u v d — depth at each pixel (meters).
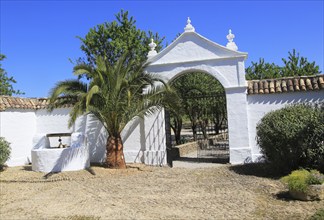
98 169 12.86
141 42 21.67
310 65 24.23
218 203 7.62
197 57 14.00
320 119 9.71
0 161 12.85
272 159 10.54
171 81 14.50
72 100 13.53
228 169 12.22
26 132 15.60
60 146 14.19
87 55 20.70
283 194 8.16
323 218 6.03
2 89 28.41
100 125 15.14
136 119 14.65
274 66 26.56
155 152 14.22
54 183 10.64
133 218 6.64
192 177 11.11
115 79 12.40
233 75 13.55
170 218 6.58
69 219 6.72
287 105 11.73
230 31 13.87
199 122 25.30
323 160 9.48
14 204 8.10
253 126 13.23
